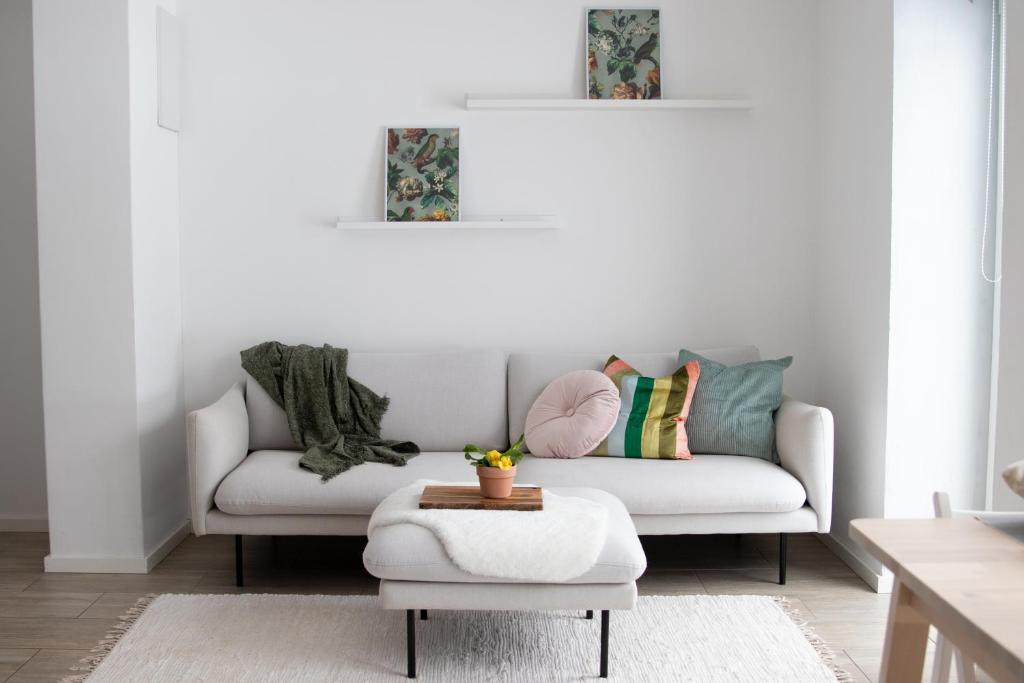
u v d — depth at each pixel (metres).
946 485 3.39
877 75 3.46
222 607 3.18
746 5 4.12
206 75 4.08
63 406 3.57
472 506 2.78
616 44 4.11
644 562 2.63
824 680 2.64
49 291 3.54
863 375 3.60
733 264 4.19
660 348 4.22
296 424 3.77
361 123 4.13
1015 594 1.38
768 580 3.48
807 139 4.14
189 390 4.16
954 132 3.34
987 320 3.36
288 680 2.63
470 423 3.88
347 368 3.93
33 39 3.63
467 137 4.14
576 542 2.59
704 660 2.77
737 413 3.64
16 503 4.20
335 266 4.16
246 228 4.13
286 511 3.30
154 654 2.80
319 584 3.45
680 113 4.14
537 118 4.14
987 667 1.32
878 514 3.45
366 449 3.66
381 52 4.11
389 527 2.71
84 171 3.52
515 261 4.18
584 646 2.87
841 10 3.81
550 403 3.74
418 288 4.18
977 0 3.31
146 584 3.45
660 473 3.36
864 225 3.59
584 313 4.20
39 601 3.27
